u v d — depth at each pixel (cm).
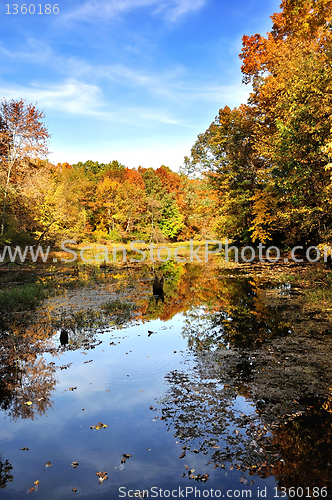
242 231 3241
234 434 421
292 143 1362
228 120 2881
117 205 6172
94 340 816
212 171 3291
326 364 609
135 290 1538
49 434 439
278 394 512
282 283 1522
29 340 827
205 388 545
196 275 2020
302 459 371
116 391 550
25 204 2833
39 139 2697
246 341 760
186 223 6353
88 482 352
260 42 2614
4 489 345
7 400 534
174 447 403
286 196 1550
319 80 1317
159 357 692
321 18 2111
